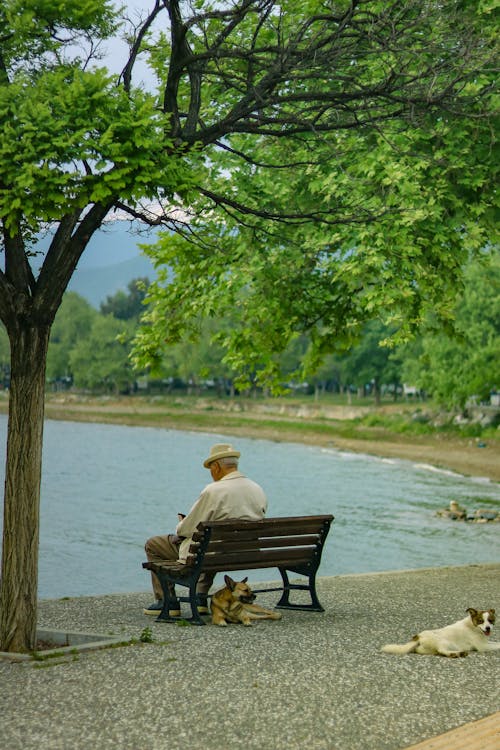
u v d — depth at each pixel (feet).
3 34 29.99
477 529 125.29
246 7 33.83
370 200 47.32
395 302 47.62
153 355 59.98
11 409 31.40
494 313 241.55
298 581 50.03
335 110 37.86
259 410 482.28
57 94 27.86
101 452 298.76
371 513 146.41
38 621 38.04
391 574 53.42
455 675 26.66
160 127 28.94
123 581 88.79
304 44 36.52
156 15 34.01
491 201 49.39
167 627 34.81
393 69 34.81
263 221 50.55
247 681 25.50
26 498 31.22
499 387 244.42
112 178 27.25
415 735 21.21
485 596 44.16
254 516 36.24
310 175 50.34
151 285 59.57
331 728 21.61
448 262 48.57
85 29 31.09
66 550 109.60
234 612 35.35
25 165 26.48
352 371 428.56
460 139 48.16
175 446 331.77
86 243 31.63
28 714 22.54
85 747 20.22
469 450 283.18
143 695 24.09
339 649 29.91
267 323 57.11
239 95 47.37
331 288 55.67
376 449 300.20
